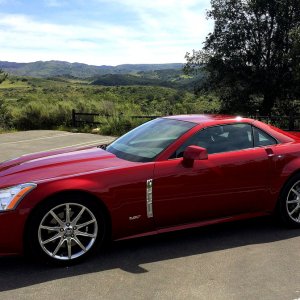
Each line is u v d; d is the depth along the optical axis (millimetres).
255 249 4316
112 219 4031
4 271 3805
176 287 3465
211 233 4809
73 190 3820
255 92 26422
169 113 19938
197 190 4375
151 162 4242
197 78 28375
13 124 19828
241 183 4609
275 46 25375
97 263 3973
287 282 3549
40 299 3266
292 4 23844
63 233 3852
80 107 20781
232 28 25625
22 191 3689
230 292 3367
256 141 4867
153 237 4680
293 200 4945
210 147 4578
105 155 4547
